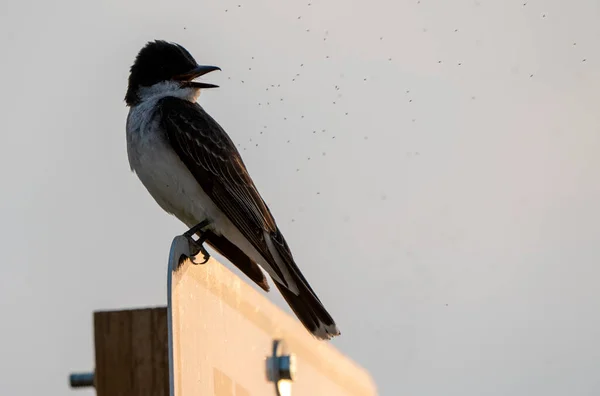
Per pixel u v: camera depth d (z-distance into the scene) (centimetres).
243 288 661
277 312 748
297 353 795
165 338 549
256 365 679
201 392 555
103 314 555
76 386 606
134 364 549
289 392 744
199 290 568
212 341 584
